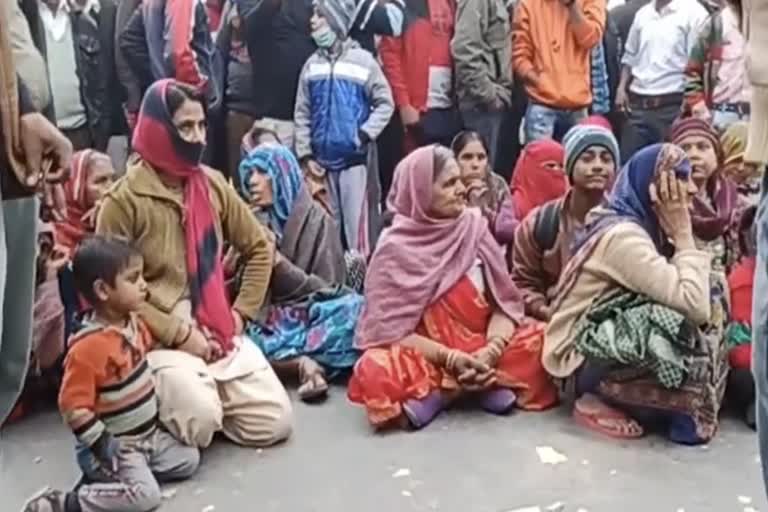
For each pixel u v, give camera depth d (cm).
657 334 266
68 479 261
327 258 332
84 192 307
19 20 192
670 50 493
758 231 142
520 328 303
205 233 283
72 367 239
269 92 441
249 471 262
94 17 473
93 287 244
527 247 317
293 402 308
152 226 275
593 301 280
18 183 163
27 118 165
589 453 269
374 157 436
